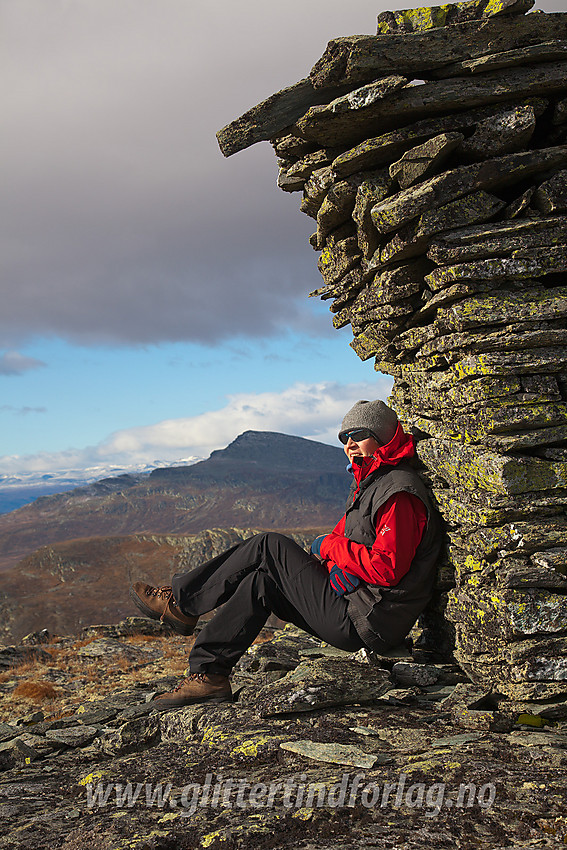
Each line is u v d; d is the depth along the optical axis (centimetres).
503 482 425
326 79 486
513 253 453
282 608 498
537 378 447
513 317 447
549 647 416
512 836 230
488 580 452
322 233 605
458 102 459
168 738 455
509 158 457
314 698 422
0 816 321
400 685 480
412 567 476
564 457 439
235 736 391
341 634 470
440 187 459
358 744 354
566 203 457
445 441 499
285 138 543
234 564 504
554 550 426
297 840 239
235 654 484
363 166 503
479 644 458
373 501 477
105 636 1788
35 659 1412
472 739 350
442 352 489
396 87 450
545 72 455
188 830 267
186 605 515
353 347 666
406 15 482
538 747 330
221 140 529
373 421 496
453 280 462
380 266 527
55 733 538
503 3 446
